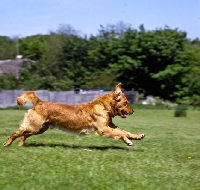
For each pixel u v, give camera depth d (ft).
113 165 25.77
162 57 161.68
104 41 181.78
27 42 236.22
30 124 30.96
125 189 20.74
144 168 25.59
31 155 27.66
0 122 57.77
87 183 21.39
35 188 20.36
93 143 35.27
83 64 187.32
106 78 165.17
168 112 116.57
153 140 40.37
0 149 29.84
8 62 182.70
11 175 22.45
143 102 142.20
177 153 32.04
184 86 161.38
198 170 26.09
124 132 31.99
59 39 191.11
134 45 161.79
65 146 32.60
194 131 56.65
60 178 22.13
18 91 120.78
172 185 21.93
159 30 172.04
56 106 30.99
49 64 184.14
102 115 31.24
